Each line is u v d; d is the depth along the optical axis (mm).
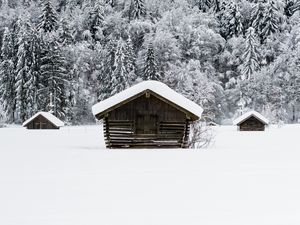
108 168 12117
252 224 6266
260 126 52250
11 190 8734
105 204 7488
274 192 8609
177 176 10625
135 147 23438
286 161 14219
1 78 72688
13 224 6266
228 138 32000
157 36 82250
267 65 83938
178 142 23688
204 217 6645
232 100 80312
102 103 23359
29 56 72188
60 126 57656
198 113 23172
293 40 83375
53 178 10234
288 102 80438
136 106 23641
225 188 9023
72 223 6297
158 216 6691
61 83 70938
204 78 71188
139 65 80875
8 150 18688
